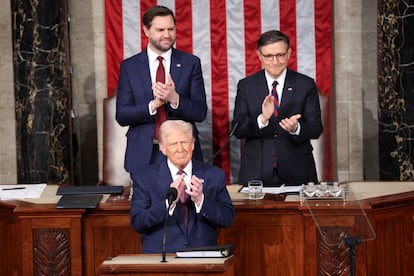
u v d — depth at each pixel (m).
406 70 24.09
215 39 24.97
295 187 18.86
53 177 24.58
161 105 18.84
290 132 19.11
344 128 25.64
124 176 23.05
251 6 24.86
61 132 24.45
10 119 25.86
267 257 17.33
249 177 19.58
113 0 24.80
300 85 19.56
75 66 25.45
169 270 13.03
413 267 18.22
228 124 25.03
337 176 25.81
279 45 18.94
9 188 19.59
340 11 25.39
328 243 16.77
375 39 25.36
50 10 24.20
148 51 19.50
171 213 15.20
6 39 25.59
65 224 17.36
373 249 17.09
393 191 18.39
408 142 24.33
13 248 18.11
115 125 23.12
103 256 17.62
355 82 25.53
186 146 15.22
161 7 19.08
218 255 13.59
